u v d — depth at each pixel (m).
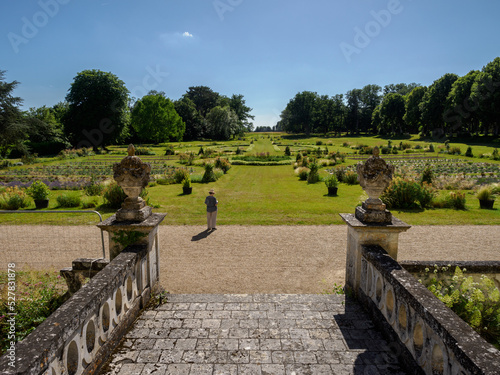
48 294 5.66
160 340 3.97
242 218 13.59
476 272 4.77
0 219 13.27
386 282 4.03
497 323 4.08
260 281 7.50
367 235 4.96
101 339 3.42
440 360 2.89
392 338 3.78
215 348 3.81
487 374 2.05
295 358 3.62
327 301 5.11
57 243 10.27
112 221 4.91
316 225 12.59
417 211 14.93
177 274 7.90
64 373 2.67
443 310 2.91
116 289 3.82
